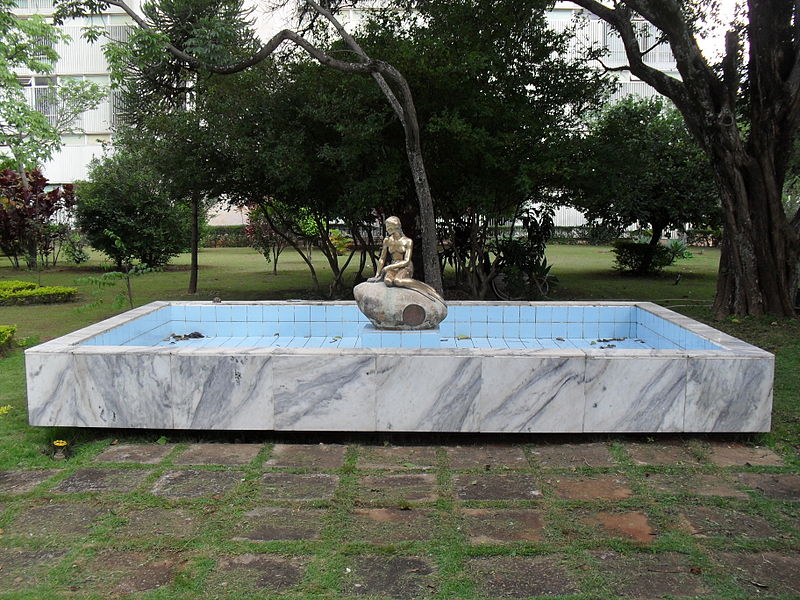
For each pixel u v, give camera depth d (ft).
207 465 16.62
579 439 18.34
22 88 45.14
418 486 15.44
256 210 57.98
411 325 24.04
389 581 11.66
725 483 15.61
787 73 35.14
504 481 15.72
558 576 11.79
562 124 39.60
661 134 57.11
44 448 17.69
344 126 35.24
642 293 50.47
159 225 66.90
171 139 39.96
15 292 44.86
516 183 35.88
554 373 17.75
